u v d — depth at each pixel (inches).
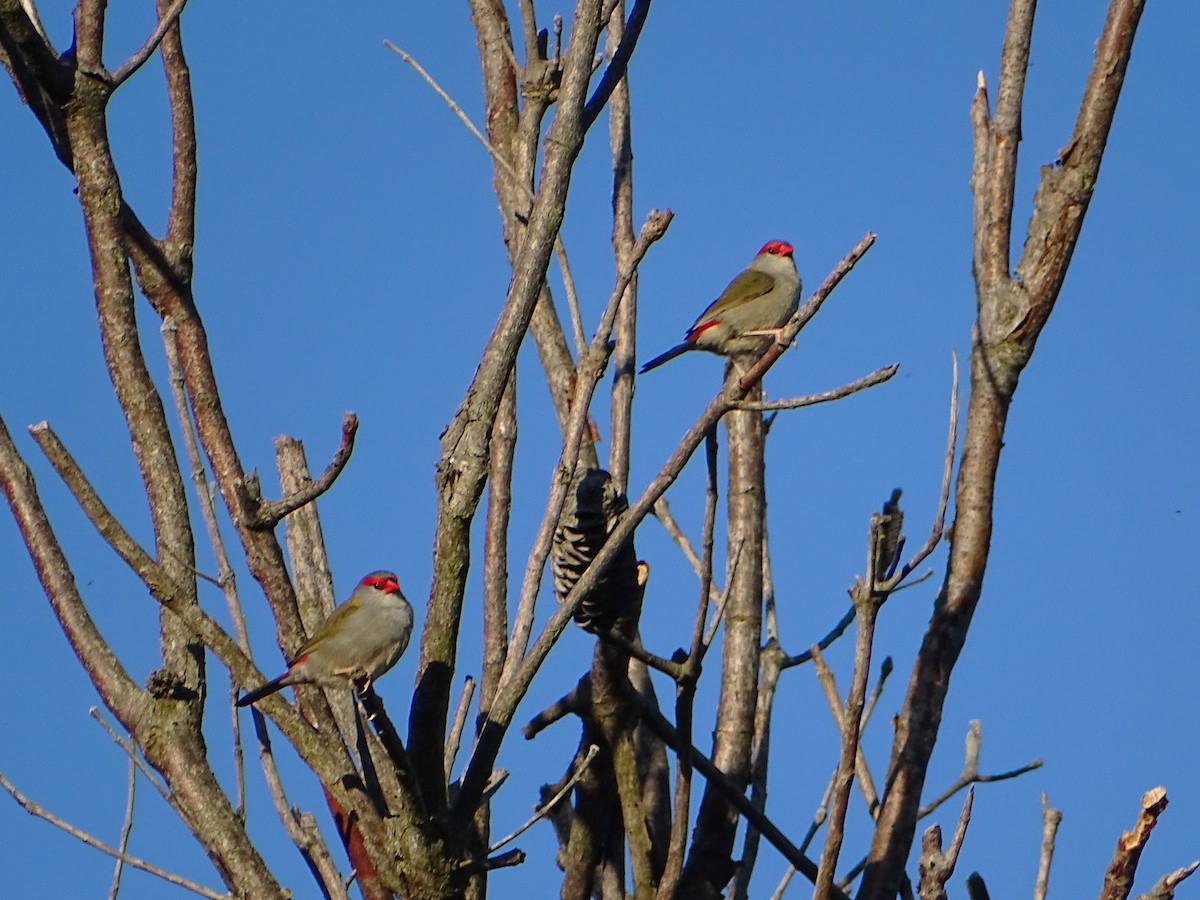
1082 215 459.5
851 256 369.1
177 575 394.3
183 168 472.1
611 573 418.9
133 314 414.9
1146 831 334.6
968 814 365.4
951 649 431.5
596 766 466.9
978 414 450.9
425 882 372.8
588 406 401.7
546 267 384.8
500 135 566.6
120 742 378.3
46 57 402.3
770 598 523.2
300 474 466.0
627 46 444.5
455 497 369.1
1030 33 473.4
